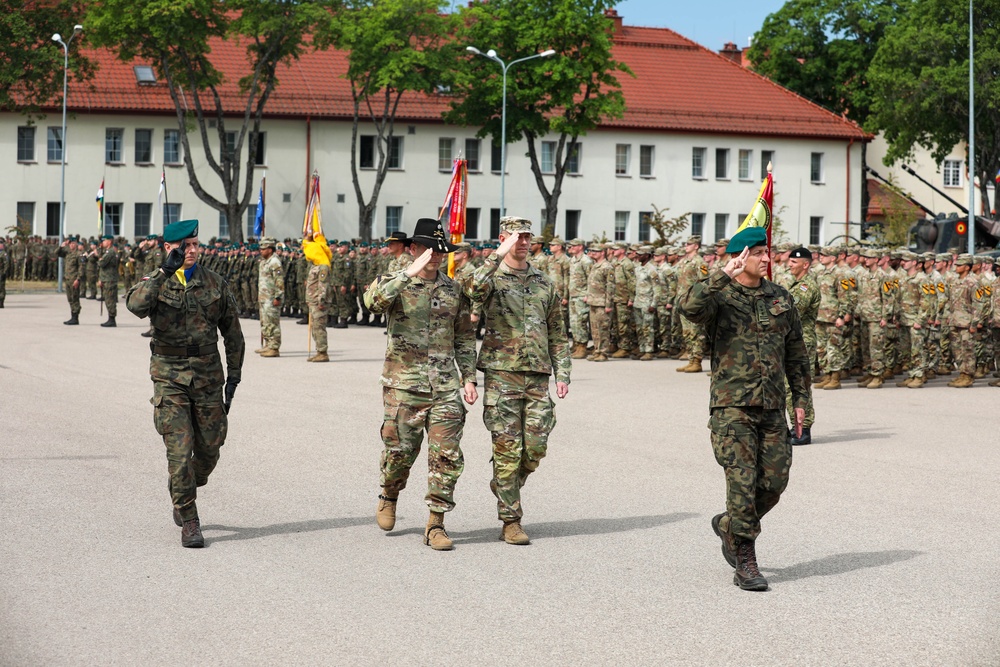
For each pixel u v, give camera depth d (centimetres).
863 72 7406
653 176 7038
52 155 6212
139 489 1085
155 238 3447
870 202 7881
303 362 2373
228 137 6400
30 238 5900
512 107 5981
